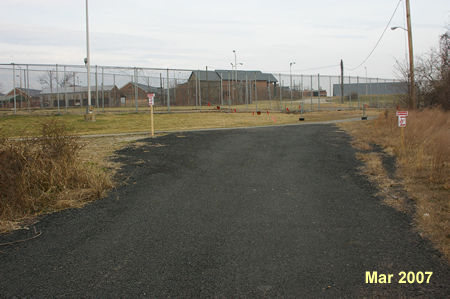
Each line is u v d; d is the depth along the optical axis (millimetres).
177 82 31984
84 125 21000
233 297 3541
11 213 6023
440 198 6648
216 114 30438
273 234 5184
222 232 5277
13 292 3678
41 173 7328
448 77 23578
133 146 13164
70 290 3707
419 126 15164
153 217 5980
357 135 17016
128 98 30703
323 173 9156
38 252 4672
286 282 3824
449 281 3834
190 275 3994
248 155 11703
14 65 25219
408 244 4789
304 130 19609
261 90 40438
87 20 24688
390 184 7883
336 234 5176
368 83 46125
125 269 4156
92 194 7223
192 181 8375
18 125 19141
